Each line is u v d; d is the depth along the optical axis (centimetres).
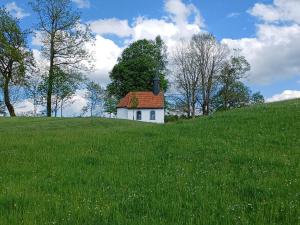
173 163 1662
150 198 1127
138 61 11481
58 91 7275
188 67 10244
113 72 11819
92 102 11444
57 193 1211
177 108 10381
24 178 1419
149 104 10625
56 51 7094
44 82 7150
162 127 2903
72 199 1126
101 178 1395
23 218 958
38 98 7444
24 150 2038
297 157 1730
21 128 4131
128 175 1441
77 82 7294
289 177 1355
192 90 10206
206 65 10169
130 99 10706
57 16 6981
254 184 1247
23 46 7125
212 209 1012
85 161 1730
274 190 1184
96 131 2897
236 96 10400
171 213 988
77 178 1401
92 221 947
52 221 942
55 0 6944
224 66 10238
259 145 2038
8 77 7125
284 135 2253
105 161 1730
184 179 1355
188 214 974
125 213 1002
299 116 2764
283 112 3042
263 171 1451
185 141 2197
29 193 1188
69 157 1809
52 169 1562
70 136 2564
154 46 12094
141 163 1688
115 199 1133
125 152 1941
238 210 1009
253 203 1080
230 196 1142
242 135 2339
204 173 1454
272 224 902
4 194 1170
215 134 2430
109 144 2188
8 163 1698
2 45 6912
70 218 959
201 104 10231
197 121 3197
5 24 6981
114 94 11794
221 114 3444
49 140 2366
